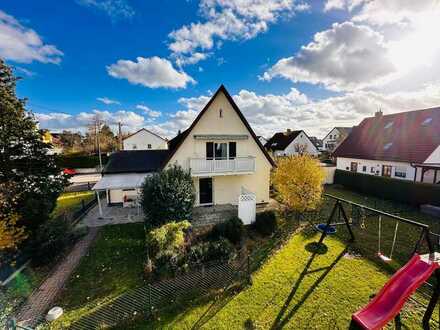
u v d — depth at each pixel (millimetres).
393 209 18438
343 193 24562
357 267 9727
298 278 8977
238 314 7141
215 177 18156
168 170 14352
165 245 9625
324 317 6957
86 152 55500
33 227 11875
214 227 12648
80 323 6711
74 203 21203
